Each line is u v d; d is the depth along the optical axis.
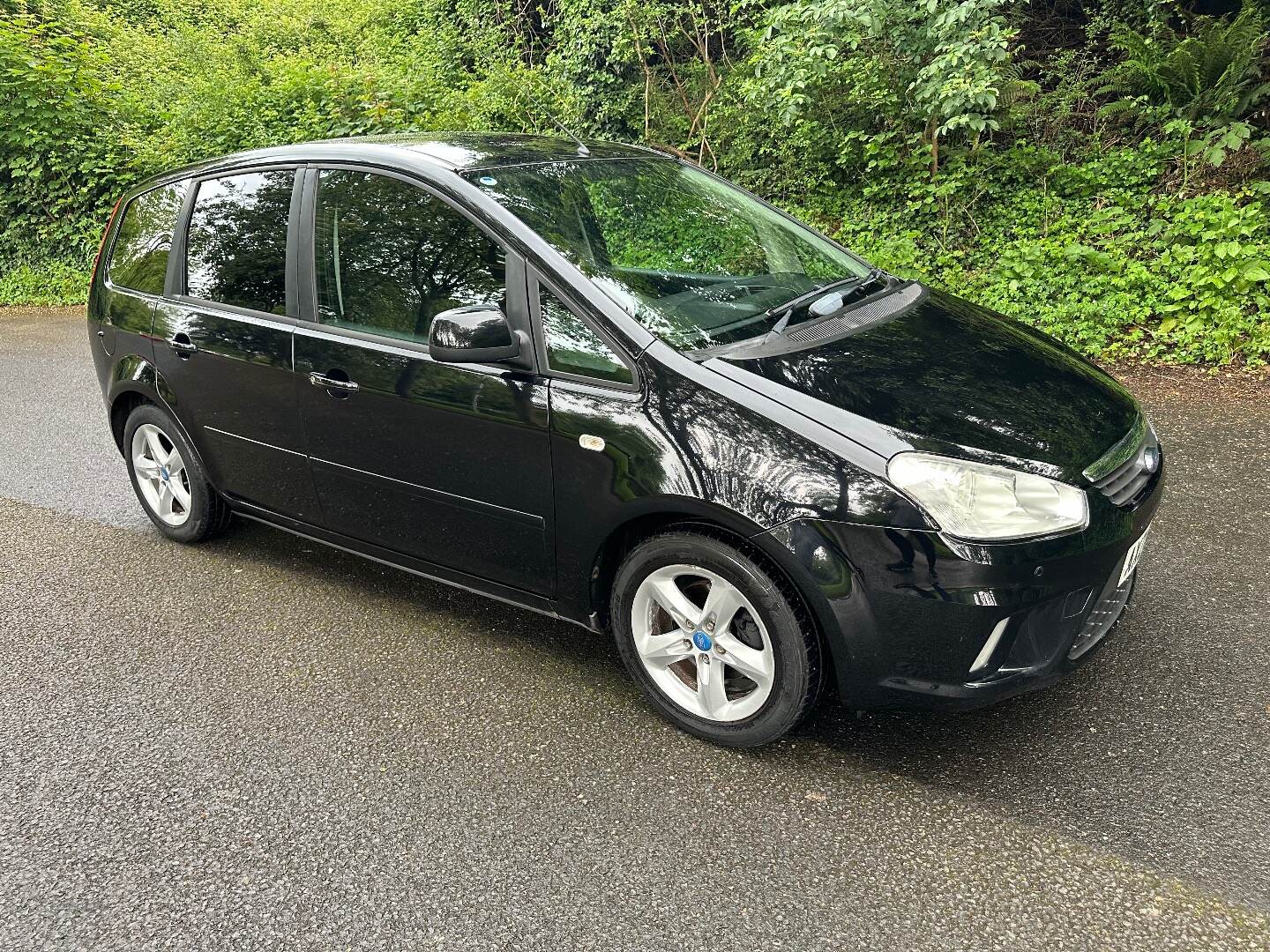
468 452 3.12
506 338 2.88
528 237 3.04
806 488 2.55
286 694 3.28
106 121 12.19
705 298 3.12
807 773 2.78
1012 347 3.25
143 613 3.86
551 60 10.88
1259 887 2.29
